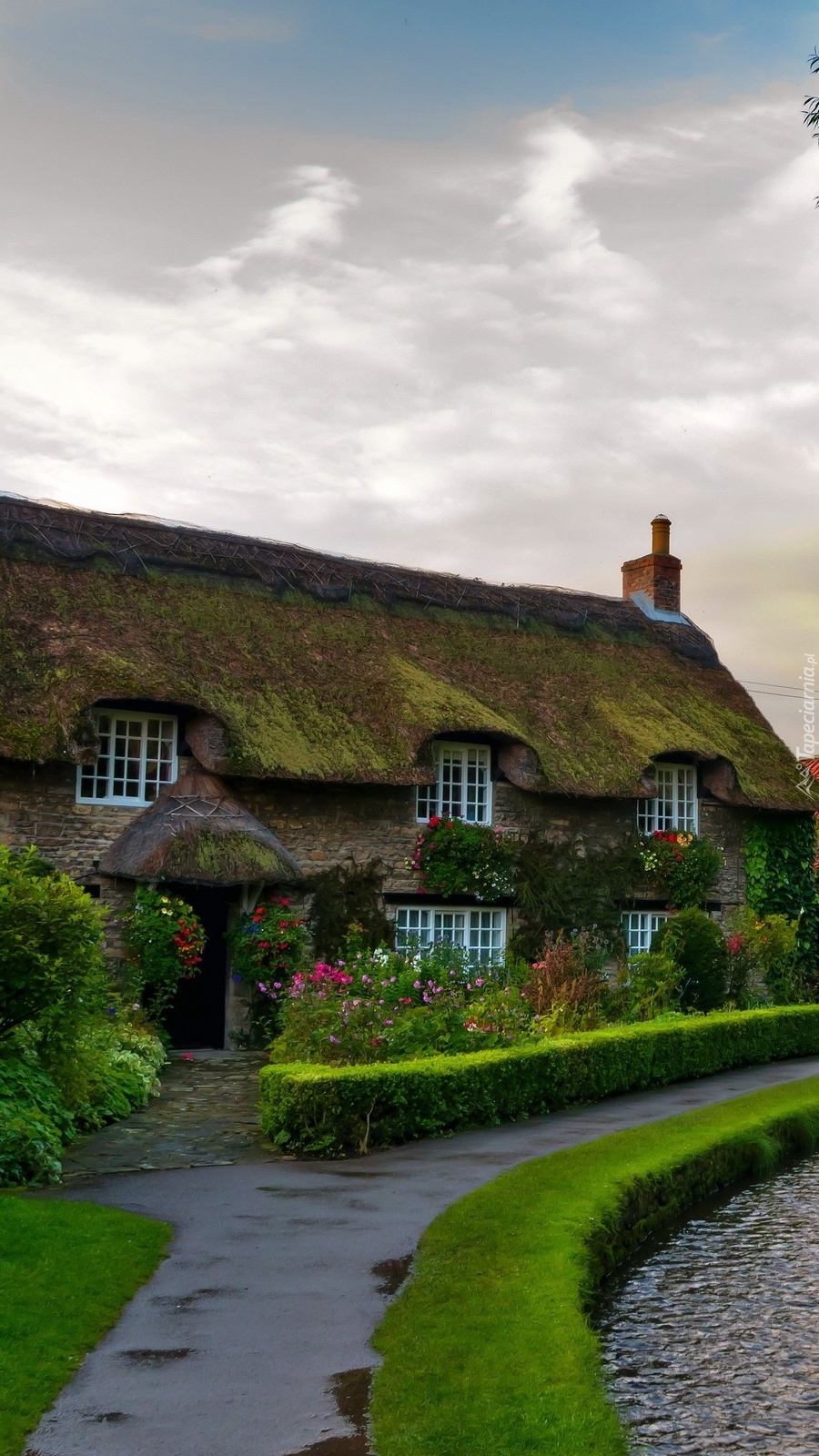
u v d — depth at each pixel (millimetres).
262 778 17266
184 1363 5945
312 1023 13391
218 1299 6844
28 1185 9234
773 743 24812
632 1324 7469
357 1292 6973
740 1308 7781
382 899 18750
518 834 20297
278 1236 8078
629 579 28031
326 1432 5230
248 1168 10102
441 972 16125
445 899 19375
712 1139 11320
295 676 18969
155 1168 10039
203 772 17250
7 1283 6719
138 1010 15766
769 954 22094
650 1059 15391
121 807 16844
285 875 16312
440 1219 8445
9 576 17703
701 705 24484
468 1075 12148
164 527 20375
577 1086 13883
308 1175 9898
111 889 16453
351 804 18656
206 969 17531
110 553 19203
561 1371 5871
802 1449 5762
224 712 17156
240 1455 5016
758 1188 11234
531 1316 6574
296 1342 6223
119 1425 5270
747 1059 17812
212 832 16094
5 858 10867
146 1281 7117
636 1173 9781
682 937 20688
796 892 24078
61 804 16375
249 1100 13172
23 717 15719
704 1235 9586
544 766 19953
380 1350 6141
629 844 21516
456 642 22188
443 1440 5160
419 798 19750
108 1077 12555
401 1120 11352
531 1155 10773
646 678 24297
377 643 20844
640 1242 9234
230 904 17297
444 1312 6633
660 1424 6023
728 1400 6309
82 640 17031
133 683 16375
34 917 10195
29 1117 9875
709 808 23250
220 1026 17281
